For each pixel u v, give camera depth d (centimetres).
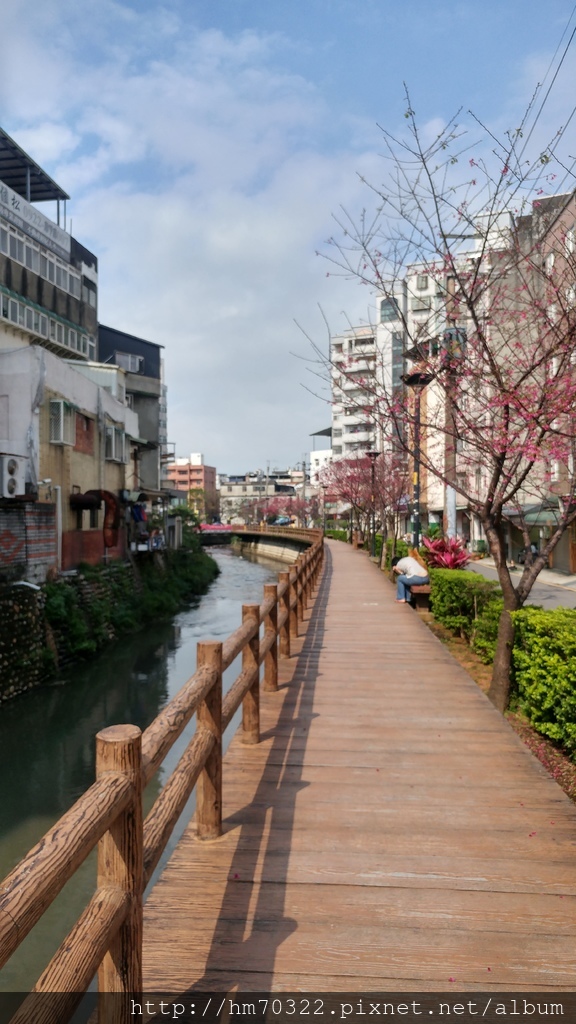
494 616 776
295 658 771
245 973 216
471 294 642
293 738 471
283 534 5131
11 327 2052
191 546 3700
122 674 1358
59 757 918
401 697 588
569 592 1645
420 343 705
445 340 731
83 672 1370
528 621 571
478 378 687
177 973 216
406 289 721
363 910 254
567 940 236
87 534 1866
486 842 312
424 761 425
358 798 364
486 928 243
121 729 169
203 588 2975
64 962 127
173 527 3366
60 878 119
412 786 382
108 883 158
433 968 220
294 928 242
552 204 718
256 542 6050
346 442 5825
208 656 310
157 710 1124
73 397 1808
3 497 1298
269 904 258
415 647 842
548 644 516
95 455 1992
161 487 3731
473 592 884
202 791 315
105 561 2005
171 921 245
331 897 263
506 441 579
